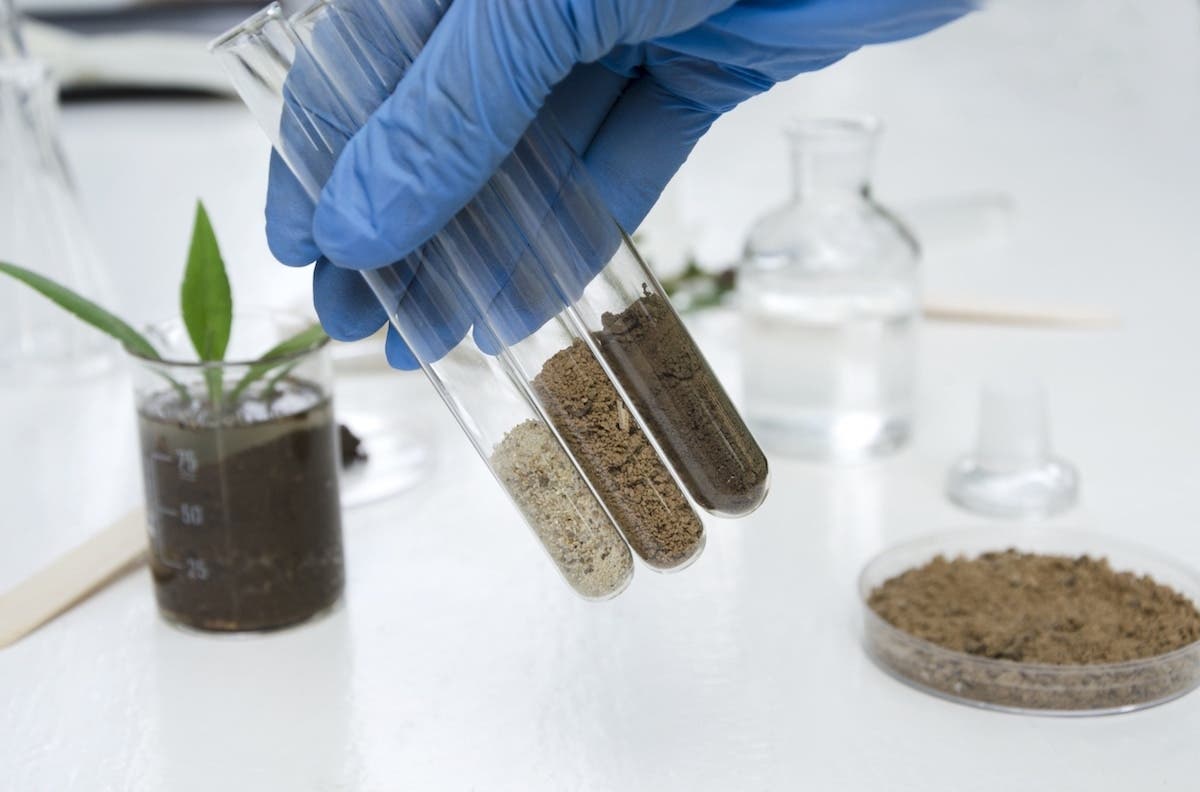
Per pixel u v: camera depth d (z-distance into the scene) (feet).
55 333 2.80
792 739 1.91
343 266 1.79
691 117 1.98
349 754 1.91
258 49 1.77
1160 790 1.83
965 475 2.36
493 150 1.75
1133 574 2.08
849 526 2.30
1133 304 2.99
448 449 2.53
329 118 1.80
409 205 1.76
